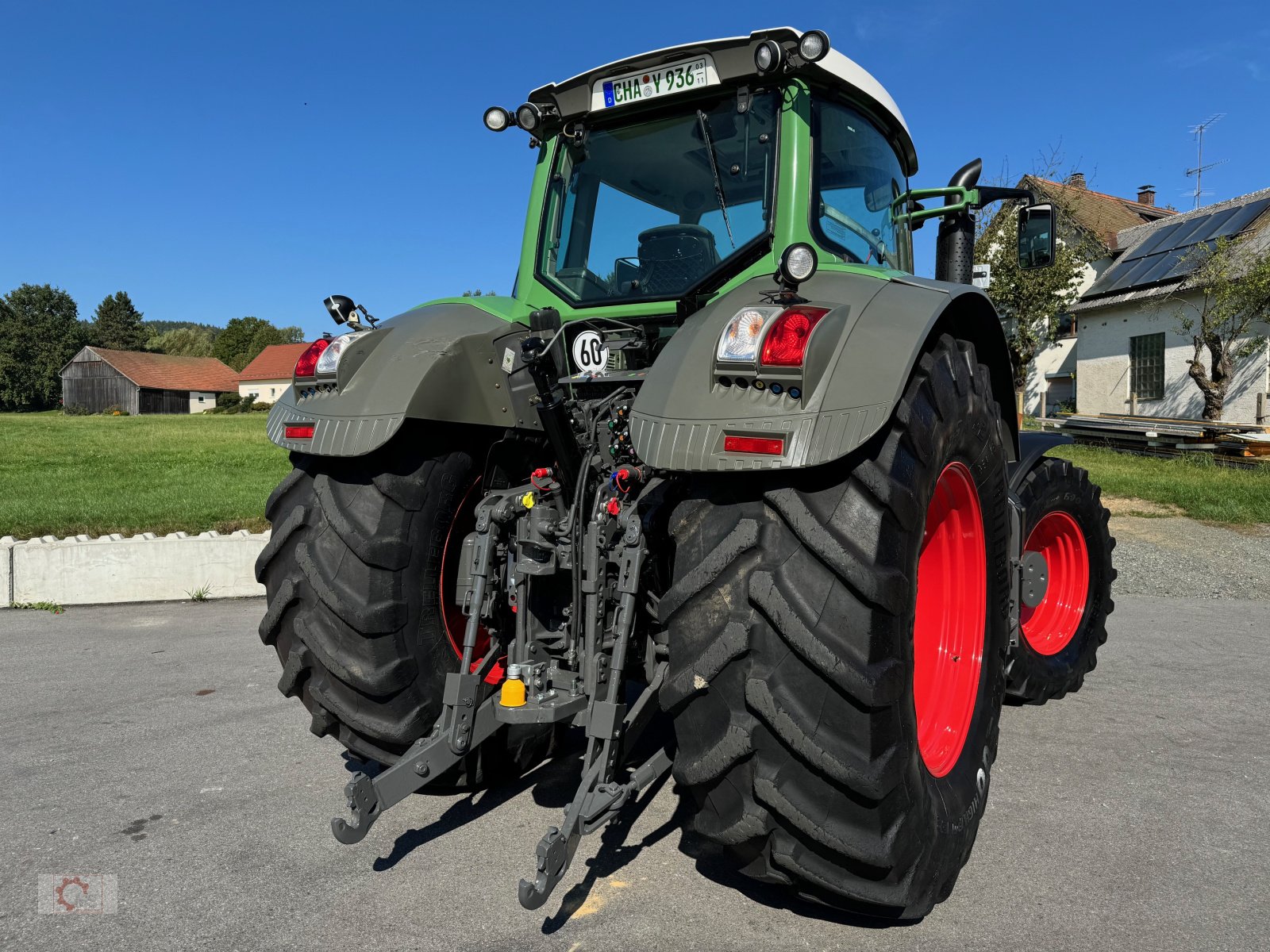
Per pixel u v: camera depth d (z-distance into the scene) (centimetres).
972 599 274
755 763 195
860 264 293
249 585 661
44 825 272
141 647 504
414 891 231
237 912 221
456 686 227
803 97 273
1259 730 360
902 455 201
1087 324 2595
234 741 348
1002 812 282
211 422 3350
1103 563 423
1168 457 1611
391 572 244
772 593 189
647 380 218
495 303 288
